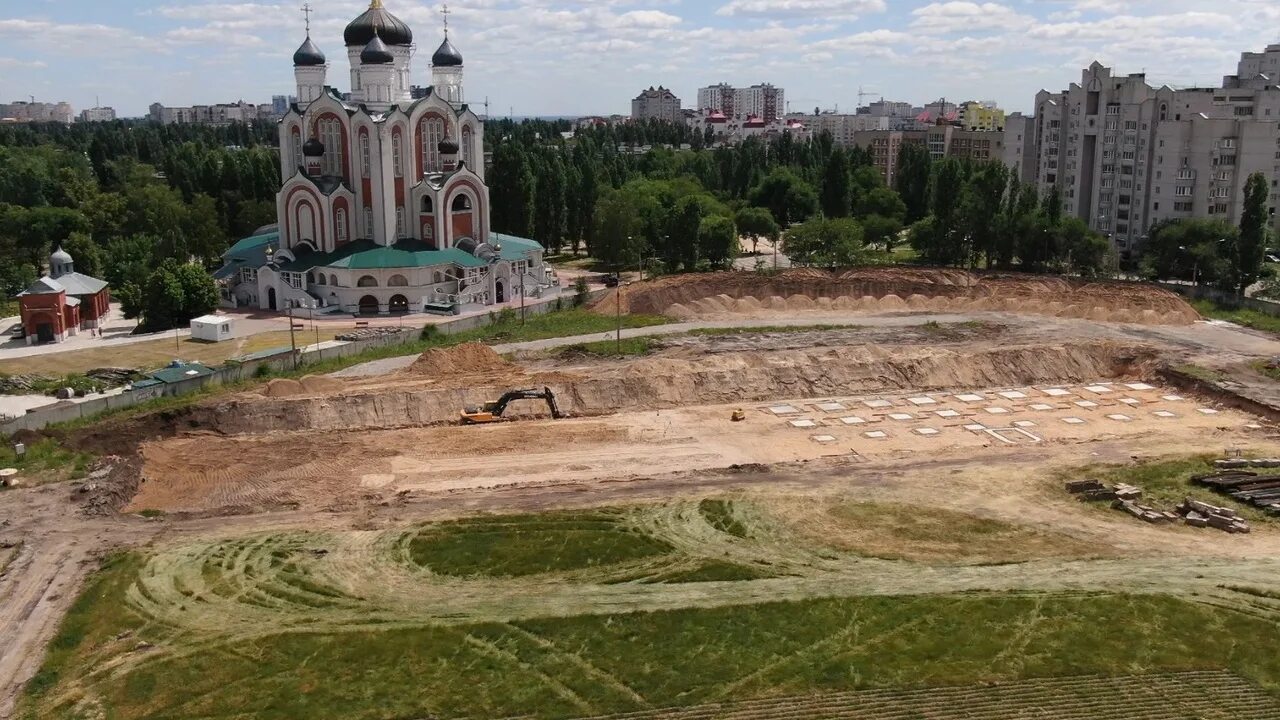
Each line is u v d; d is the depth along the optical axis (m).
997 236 149.50
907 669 44.56
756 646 46.53
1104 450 74.88
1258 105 166.25
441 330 111.19
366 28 134.88
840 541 58.44
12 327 116.25
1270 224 158.25
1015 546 57.78
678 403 86.75
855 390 91.19
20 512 61.38
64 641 46.75
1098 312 120.44
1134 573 53.97
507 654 45.88
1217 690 43.12
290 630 47.88
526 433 78.19
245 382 88.69
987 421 82.62
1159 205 157.12
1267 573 53.75
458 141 137.75
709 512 62.66
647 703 42.25
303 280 128.88
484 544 57.91
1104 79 165.38
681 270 158.88
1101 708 41.91
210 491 66.25
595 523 60.94
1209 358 97.31
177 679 43.81
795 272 140.00
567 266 170.62
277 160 195.00
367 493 66.00
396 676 44.12
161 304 115.50
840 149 195.75
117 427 74.62
